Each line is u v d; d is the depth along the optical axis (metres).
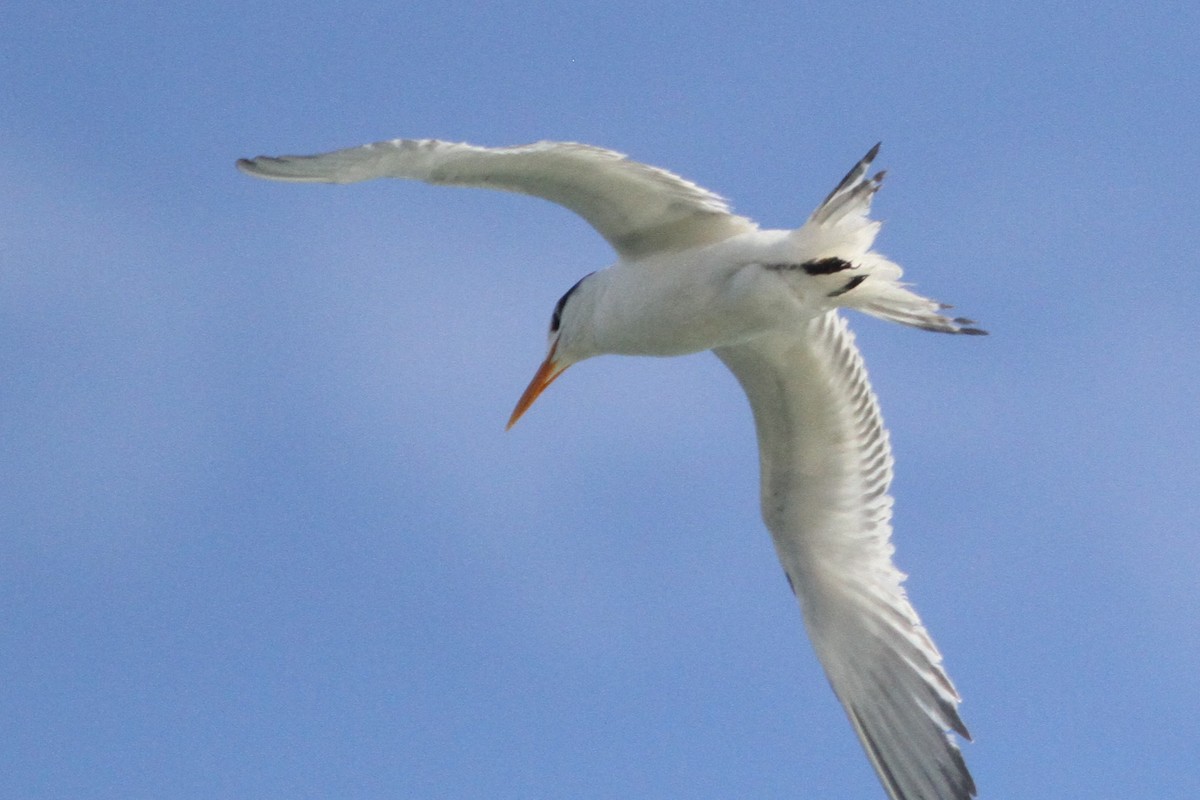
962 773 13.02
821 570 13.95
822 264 11.54
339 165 10.98
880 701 13.53
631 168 11.52
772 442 13.88
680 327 12.24
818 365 13.38
